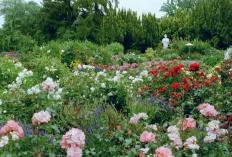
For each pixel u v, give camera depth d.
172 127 5.89
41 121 5.58
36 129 5.68
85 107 7.88
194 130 6.17
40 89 7.78
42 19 51.84
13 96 7.83
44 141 5.40
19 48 28.66
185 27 44.44
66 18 51.91
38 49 21.86
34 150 5.30
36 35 52.03
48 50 21.14
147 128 6.39
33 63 15.20
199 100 9.47
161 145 5.86
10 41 28.75
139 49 44.75
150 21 45.12
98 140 6.02
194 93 9.45
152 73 11.05
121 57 27.34
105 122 6.65
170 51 36.94
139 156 5.72
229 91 9.34
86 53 21.09
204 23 43.25
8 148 5.28
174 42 39.16
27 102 7.47
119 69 17.70
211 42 42.75
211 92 9.44
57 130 5.86
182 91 9.48
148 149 5.60
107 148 5.93
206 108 6.31
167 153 5.20
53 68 14.95
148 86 10.93
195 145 5.61
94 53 21.92
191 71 10.58
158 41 44.97
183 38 44.72
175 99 9.39
